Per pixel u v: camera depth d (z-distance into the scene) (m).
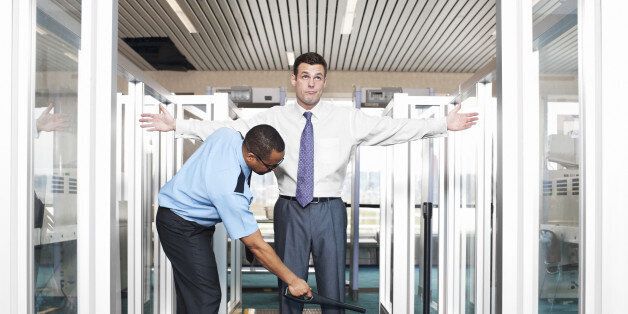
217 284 2.30
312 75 2.29
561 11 1.65
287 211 2.29
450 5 6.42
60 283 1.88
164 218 2.24
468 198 3.35
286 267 2.12
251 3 6.39
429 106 3.96
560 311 1.87
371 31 7.47
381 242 4.53
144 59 8.77
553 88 1.80
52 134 1.86
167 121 2.44
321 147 2.30
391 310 4.04
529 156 1.53
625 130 1.41
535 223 1.53
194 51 8.54
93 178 1.55
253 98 5.33
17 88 1.49
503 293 1.54
